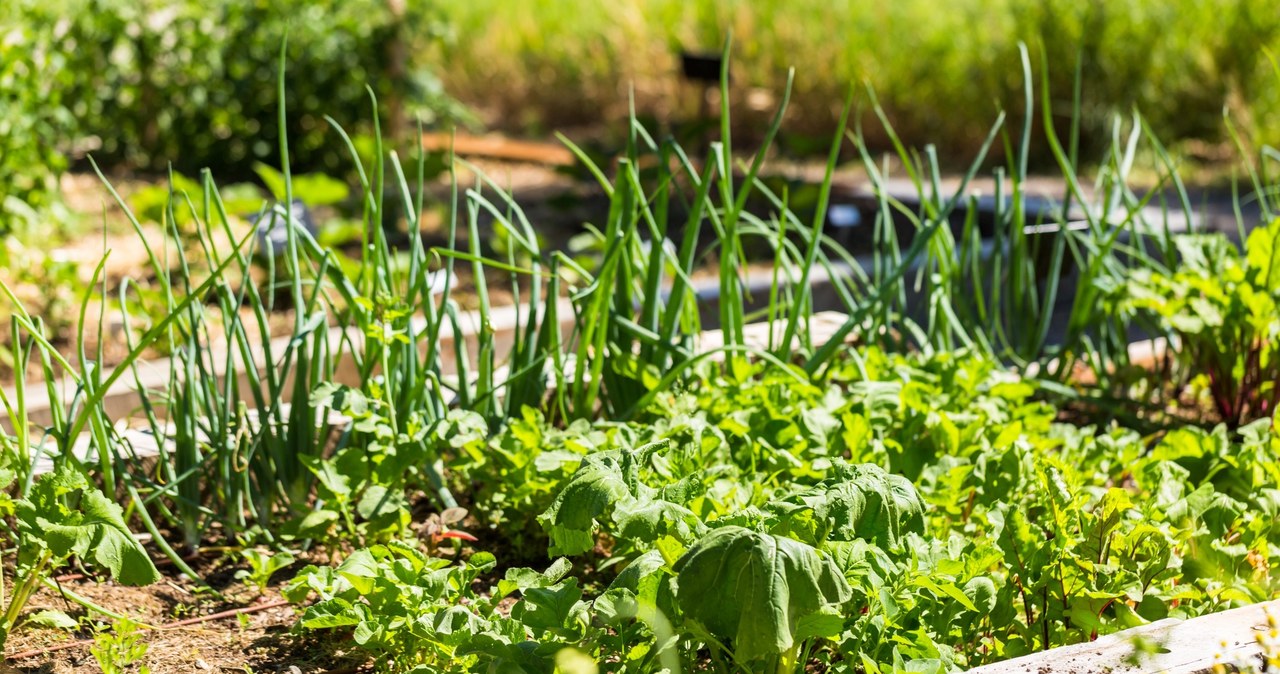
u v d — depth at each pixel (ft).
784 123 41.78
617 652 5.97
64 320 14.52
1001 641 6.79
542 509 8.09
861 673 6.25
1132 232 12.55
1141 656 5.69
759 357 11.30
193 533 8.27
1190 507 7.22
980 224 21.04
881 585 5.96
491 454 8.49
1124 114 35.86
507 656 5.79
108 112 28.14
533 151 33.45
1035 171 34.94
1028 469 7.84
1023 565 6.70
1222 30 36.29
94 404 7.46
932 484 8.02
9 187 16.76
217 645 6.96
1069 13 36.27
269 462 8.57
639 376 9.67
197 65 27.89
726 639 6.30
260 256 17.44
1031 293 12.15
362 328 8.87
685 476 7.09
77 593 7.45
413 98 30.04
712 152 9.98
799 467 7.97
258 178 28.58
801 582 5.42
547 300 9.73
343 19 28.12
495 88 48.62
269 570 7.45
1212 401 12.41
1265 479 8.35
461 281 18.44
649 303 9.98
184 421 8.36
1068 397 11.35
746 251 20.58
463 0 50.80
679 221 23.54
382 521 7.86
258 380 8.52
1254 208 27.78
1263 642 5.60
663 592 5.93
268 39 27.96
